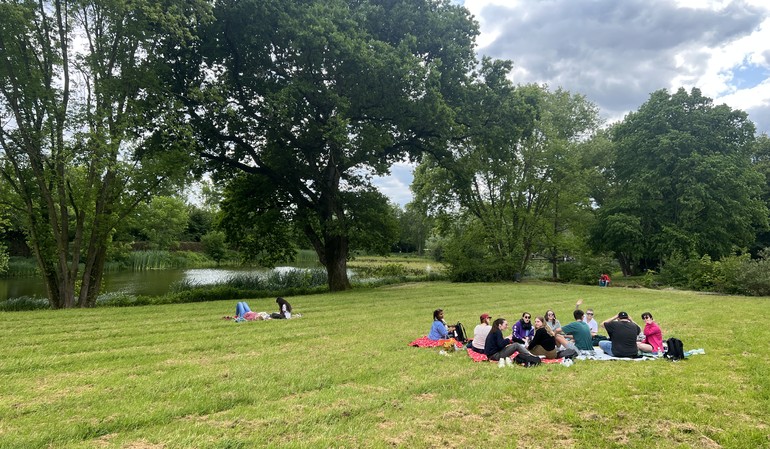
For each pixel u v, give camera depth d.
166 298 20.97
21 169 18.25
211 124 21.09
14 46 16.12
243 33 19.02
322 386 6.49
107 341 9.60
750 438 4.62
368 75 19.41
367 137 20.58
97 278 19.88
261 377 6.84
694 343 9.70
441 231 38.75
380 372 7.23
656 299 20.47
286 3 18.83
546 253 41.34
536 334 8.54
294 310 15.39
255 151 24.11
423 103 20.20
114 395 5.91
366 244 26.47
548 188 34.09
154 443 4.44
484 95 23.05
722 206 32.75
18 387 6.24
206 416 5.23
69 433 4.61
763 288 22.83
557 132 35.69
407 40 20.38
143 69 17.42
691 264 28.41
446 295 21.14
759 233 42.47
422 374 7.16
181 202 63.12
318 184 24.95
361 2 22.88
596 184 42.34
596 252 39.56
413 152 27.06
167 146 19.80
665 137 34.88
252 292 22.94
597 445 4.51
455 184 29.05
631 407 5.56
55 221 17.73
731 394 6.03
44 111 17.23
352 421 5.08
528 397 6.02
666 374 7.18
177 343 9.48
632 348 8.55
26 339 9.72
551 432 4.83
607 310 16.16
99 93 16.94
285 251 29.73
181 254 62.06
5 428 4.74
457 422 5.08
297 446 4.36
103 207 18.67
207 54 19.94
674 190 35.59
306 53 19.02
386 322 12.73
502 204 35.34
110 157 16.78
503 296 20.94
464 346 9.39
